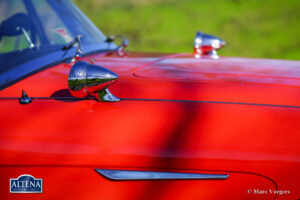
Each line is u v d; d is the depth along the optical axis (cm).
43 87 283
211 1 2267
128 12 2136
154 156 229
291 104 265
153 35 1827
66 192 233
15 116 252
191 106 257
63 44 384
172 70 329
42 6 407
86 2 2295
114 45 454
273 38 1758
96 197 232
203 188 228
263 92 280
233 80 303
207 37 480
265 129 238
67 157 231
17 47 365
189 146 231
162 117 246
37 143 236
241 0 2212
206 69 338
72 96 271
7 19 382
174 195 229
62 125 243
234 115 248
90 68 256
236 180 226
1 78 298
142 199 230
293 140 232
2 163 234
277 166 225
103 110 254
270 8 2111
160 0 2331
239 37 1780
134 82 292
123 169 229
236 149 229
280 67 361
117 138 235
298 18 1966
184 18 2030
